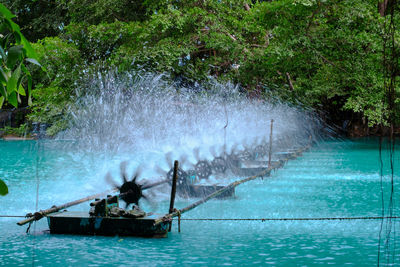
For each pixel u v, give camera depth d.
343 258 7.02
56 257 7.09
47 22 45.59
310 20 30.50
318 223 9.49
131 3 41.69
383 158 24.48
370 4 30.64
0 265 6.66
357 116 44.38
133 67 33.84
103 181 15.74
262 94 37.97
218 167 16.11
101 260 6.93
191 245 7.77
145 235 8.28
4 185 2.56
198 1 34.81
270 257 7.09
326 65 34.22
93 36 34.50
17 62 2.64
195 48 34.72
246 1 34.88
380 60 28.86
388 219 9.82
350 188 14.52
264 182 15.72
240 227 9.17
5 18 2.56
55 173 18.03
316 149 30.84
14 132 43.62
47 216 8.57
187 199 12.66
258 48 35.31
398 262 6.77
